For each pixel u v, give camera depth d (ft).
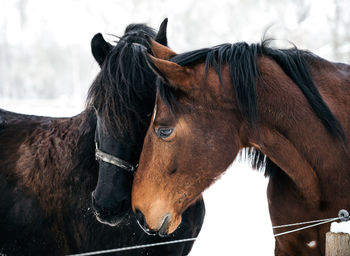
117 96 11.32
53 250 12.79
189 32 132.05
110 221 11.54
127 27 14.02
